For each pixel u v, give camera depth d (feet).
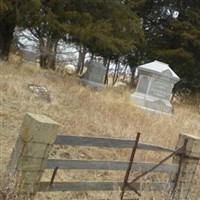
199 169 23.95
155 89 51.03
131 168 18.84
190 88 83.10
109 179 21.13
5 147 21.02
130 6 58.54
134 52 84.64
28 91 33.12
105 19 55.98
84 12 53.01
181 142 21.17
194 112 63.10
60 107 32.53
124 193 19.62
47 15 49.29
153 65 51.96
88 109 34.22
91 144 16.57
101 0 53.26
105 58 79.05
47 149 14.83
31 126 14.52
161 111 49.42
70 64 94.94
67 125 28.25
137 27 59.21
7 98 29.53
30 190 14.74
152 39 83.82
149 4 85.15
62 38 54.60
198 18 80.12
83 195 18.37
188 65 80.18
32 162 14.58
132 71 92.43
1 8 45.01
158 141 29.27
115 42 54.54
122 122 32.45
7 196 14.26
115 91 58.29
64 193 17.95
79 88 43.62
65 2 51.72
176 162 21.03
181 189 20.97
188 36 76.64
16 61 55.47
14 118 26.14
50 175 19.48
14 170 14.58
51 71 55.72
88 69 54.70
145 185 19.71
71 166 16.24
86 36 51.03
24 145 14.52
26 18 50.11
